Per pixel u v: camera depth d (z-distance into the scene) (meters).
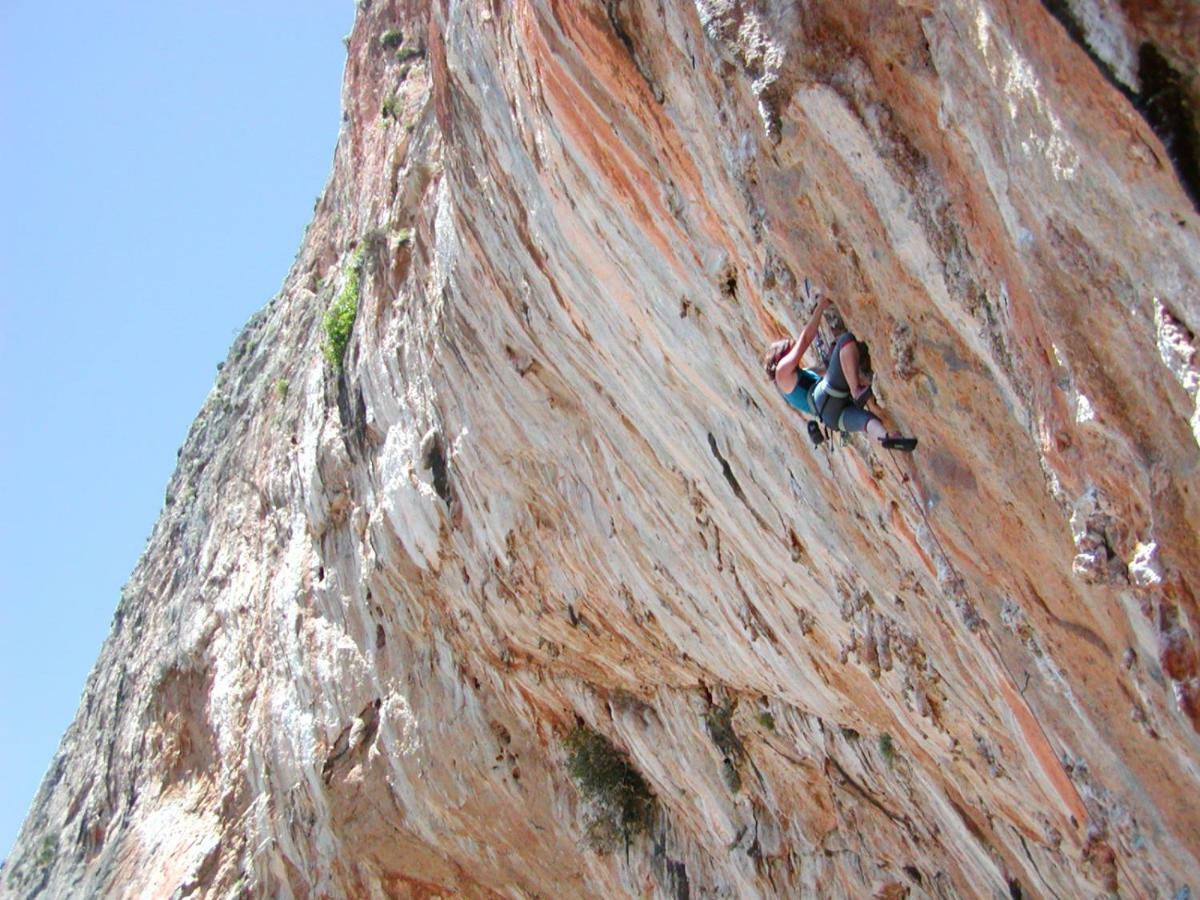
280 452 27.50
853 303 7.86
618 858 17.67
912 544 9.09
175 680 30.78
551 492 15.40
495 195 13.23
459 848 20.03
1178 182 4.86
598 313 12.08
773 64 7.31
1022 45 5.38
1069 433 6.28
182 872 25.53
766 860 15.10
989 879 11.61
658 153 9.66
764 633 12.66
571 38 9.93
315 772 22.03
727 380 10.50
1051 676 8.21
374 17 27.83
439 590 18.98
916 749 11.52
